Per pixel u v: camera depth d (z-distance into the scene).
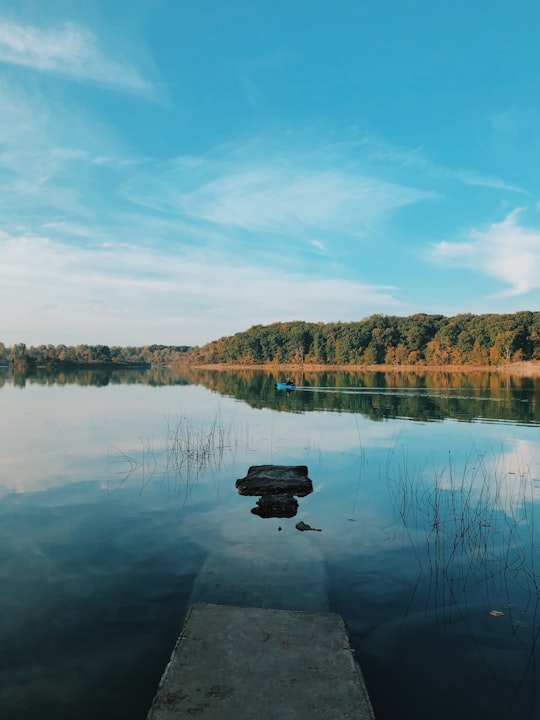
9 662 5.22
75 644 5.52
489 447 16.95
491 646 5.55
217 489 11.85
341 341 126.69
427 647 5.54
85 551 8.06
